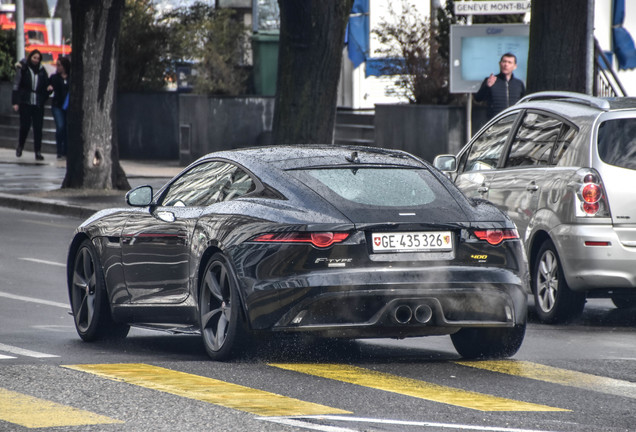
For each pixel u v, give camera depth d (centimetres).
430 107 7138
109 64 6412
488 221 2391
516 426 1834
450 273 2330
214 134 8456
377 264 2306
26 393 2048
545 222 3078
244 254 2320
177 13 9400
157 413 1891
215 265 2403
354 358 2486
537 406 1995
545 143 3206
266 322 2295
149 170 8025
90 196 6212
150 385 2125
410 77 7456
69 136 6425
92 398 2008
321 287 2273
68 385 2120
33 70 8512
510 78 5791
